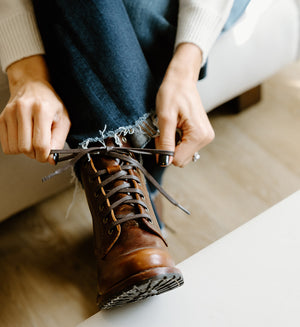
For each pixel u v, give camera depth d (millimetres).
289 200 531
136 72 552
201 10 598
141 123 562
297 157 1003
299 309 445
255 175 980
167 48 636
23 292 853
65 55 541
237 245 503
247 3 721
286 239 496
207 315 461
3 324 812
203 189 967
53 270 878
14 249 921
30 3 600
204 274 489
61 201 993
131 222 518
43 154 527
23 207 887
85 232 931
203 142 581
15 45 594
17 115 532
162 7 632
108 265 495
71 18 524
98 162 562
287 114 1097
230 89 885
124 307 488
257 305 456
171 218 923
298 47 905
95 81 541
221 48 785
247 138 1056
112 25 523
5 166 762
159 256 484
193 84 577
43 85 568
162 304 479
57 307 824
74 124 582
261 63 877
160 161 551
